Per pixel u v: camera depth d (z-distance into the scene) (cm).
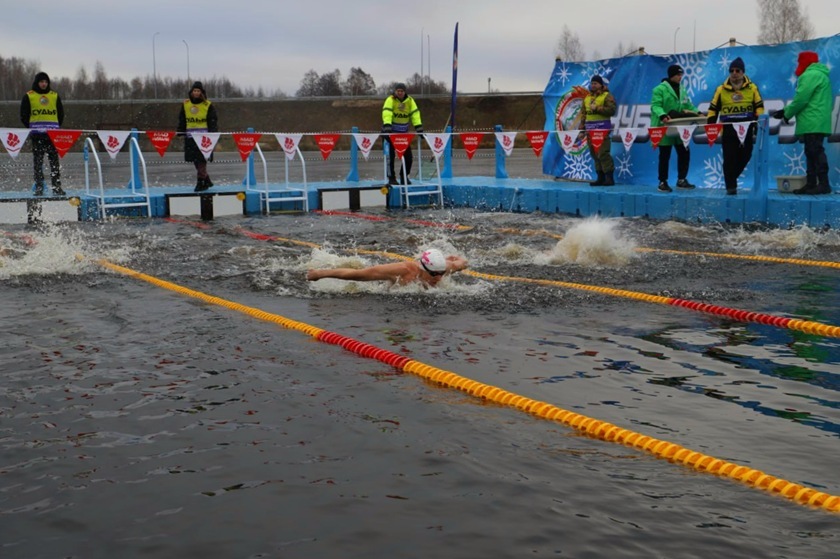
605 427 372
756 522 281
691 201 1216
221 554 260
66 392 422
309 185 1599
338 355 503
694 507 293
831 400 411
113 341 529
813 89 1124
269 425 375
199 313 618
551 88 1647
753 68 1305
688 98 1395
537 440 360
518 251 901
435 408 403
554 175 1664
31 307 635
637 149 1476
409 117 1603
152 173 2423
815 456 338
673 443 353
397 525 279
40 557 260
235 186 1594
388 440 358
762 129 1120
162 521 282
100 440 356
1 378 446
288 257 902
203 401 409
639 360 487
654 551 261
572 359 489
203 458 336
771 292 686
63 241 1031
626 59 1481
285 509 291
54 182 1379
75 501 298
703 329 565
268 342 530
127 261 870
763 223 1128
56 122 1358
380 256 934
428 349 511
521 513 288
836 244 947
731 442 354
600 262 841
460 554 259
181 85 8038
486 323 583
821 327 563
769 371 464
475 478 318
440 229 1180
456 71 1822
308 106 5725
